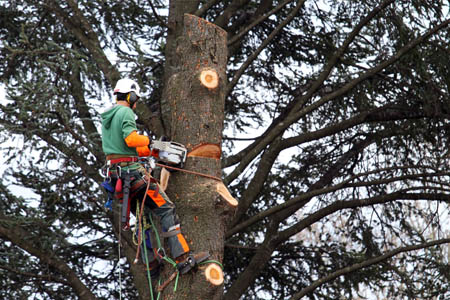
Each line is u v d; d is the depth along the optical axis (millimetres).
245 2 38562
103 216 33406
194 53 19578
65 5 35969
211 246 18359
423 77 34250
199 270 18031
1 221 30172
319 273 39469
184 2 33344
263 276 40031
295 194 41969
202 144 18922
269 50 41625
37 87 25734
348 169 41875
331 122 40938
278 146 34438
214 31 19828
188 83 19328
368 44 39156
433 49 34938
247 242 40531
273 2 41250
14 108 26984
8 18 35562
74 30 33062
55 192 29234
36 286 33250
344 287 39156
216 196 18594
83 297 31562
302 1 32094
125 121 17812
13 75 35406
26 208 30984
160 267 18906
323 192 31641
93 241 34250
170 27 32281
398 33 35281
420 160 38125
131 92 18875
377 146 39625
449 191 34156
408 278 38594
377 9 32594
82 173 29281
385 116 36625
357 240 41281
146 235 19031
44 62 26578
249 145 37188
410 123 38094
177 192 18750
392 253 31219
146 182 17891
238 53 42000
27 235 31109
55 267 31734
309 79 40844
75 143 28172
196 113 19125
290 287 39688
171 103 19688
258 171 34188
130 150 18188
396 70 37000
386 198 34594
